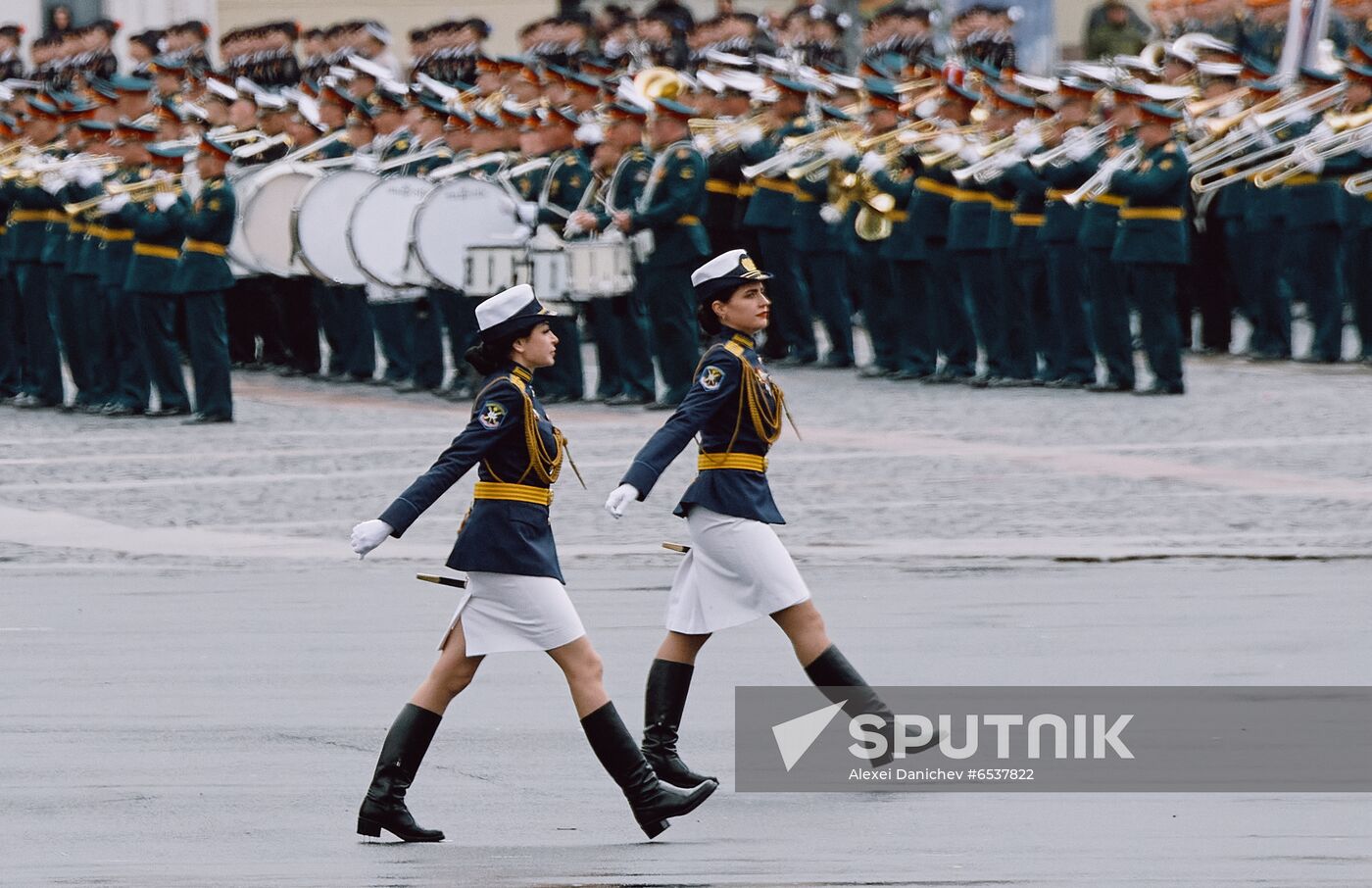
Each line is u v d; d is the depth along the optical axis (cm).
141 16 12638
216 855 2833
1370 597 4359
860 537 5078
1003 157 7694
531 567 2945
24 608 4488
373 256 7819
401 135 8275
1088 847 2811
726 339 3253
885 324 8194
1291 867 2694
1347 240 8181
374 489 5903
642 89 8050
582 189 7544
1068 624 4153
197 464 6400
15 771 3247
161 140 8062
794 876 2705
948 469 5984
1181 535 5031
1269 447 6203
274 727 3500
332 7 13638
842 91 8294
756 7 13950
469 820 3012
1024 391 7656
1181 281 8831
